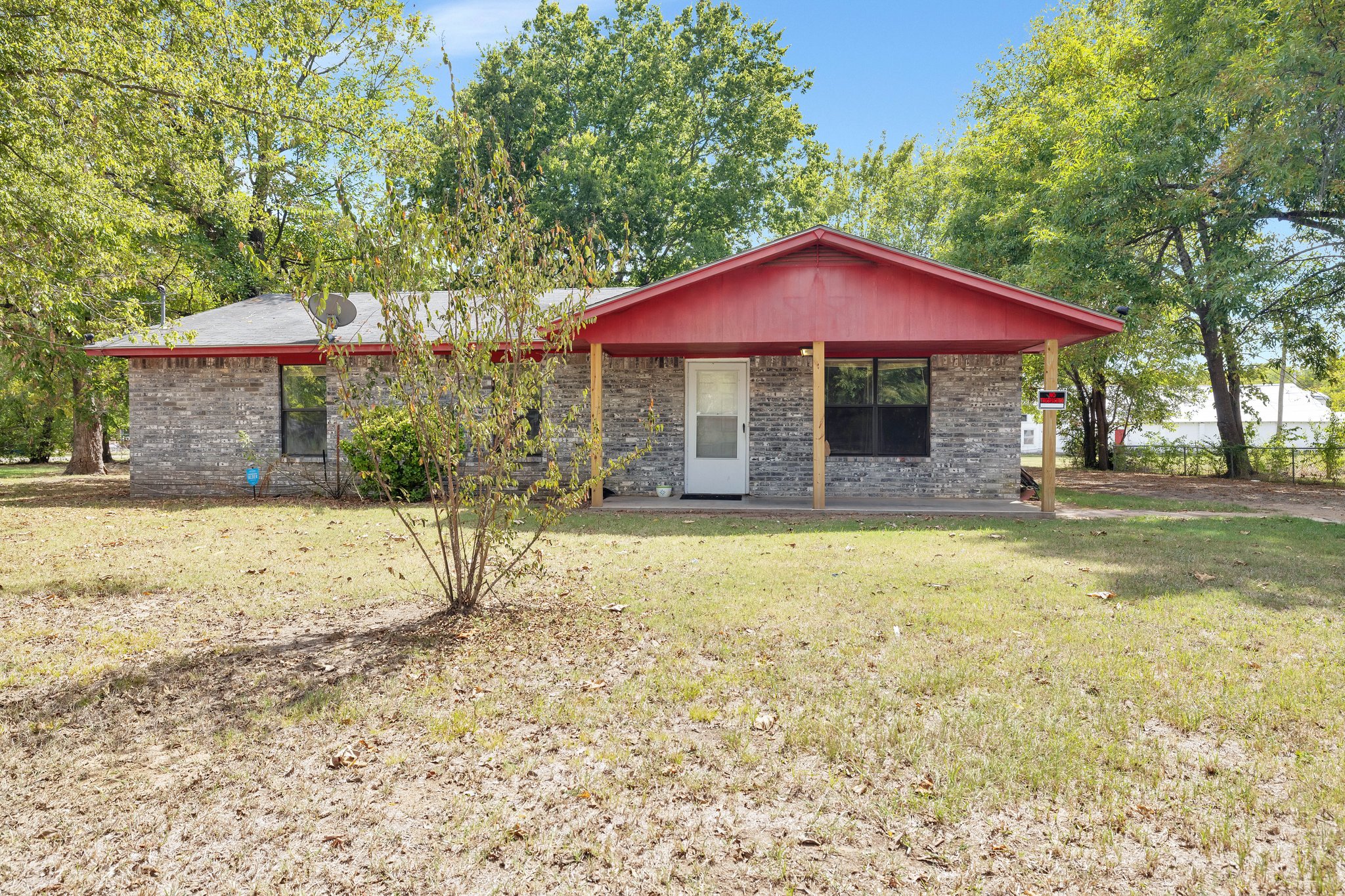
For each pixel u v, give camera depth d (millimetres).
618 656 4938
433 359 5758
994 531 10062
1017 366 13648
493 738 3727
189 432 14953
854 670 4602
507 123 28234
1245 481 19281
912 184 38000
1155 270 18625
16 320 11508
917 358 13906
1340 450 18859
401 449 13156
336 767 3477
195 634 5555
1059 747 3555
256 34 17094
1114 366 23016
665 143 30984
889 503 13086
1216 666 4605
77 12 10062
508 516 6004
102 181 11758
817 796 3174
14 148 10141
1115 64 20797
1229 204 17172
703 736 3736
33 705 4227
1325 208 16531
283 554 8625
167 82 11617
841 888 2574
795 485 14125
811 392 14078
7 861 2764
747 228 32750
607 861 2736
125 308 11680
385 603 6422
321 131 18594
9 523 11156
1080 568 7449
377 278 5430
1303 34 14750
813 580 6992
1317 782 3232
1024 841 2846
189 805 3148
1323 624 5480
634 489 14328
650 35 31172
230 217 19000
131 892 2586
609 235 28047
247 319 16281
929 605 6074
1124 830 2910
